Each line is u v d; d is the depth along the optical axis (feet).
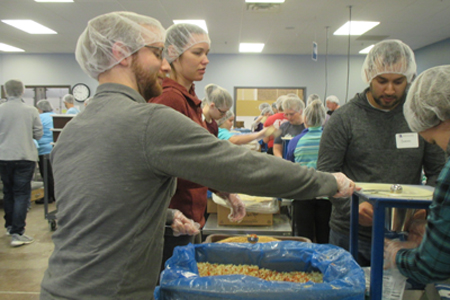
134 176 2.04
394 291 2.48
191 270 2.69
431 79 2.51
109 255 2.01
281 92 27.96
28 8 16.84
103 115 2.15
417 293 2.82
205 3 15.96
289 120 10.75
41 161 14.55
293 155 8.14
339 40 22.52
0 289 7.37
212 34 21.33
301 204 6.93
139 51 2.40
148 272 2.20
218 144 2.10
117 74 2.42
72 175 2.10
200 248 3.12
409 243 2.54
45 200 11.14
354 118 4.05
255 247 3.11
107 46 2.31
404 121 3.93
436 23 18.80
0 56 27.81
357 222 2.97
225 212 6.46
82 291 1.99
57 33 21.34
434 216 2.05
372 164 3.98
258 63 27.81
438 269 2.07
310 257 2.96
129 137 2.04
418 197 2.30
